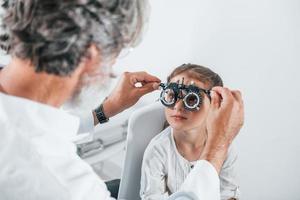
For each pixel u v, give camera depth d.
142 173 0.96
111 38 0.49
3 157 0.48
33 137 0.49
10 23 0.49
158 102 0.98
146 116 0.96
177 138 0.94
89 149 1.33
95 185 0.52
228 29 1.39
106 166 1.46
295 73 1.36
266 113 1.37
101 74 0.52
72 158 0.52
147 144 0.97
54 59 0.47
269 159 1.37
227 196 0.93
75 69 0.49
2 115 0.49
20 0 0.48
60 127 0.51
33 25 0.47
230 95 0.66
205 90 0.89
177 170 0.94
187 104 0.89
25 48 0.48
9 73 0.51
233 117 0.65
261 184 1.38
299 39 1.36
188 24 1.38
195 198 0.58
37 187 0.48
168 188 0.94
